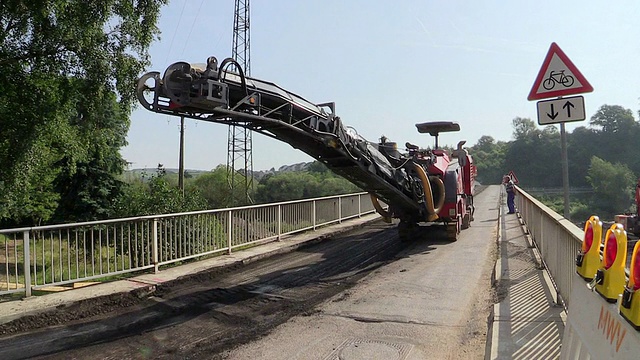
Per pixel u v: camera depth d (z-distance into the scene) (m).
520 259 9.59
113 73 14.58
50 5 13.17
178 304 7.54
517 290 7.18
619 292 2.49
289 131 8.23
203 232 10.62
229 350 5.50
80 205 23.23
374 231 16.28
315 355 5.25
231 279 9.30
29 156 14.05
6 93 13.62
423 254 11.45
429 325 6.18
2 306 6.80
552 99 6.18
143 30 15.33
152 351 5.53
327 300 7.58
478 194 39.88
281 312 7.00
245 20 43.06
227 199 44.72
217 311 7.12
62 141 15.18
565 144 6.14
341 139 8.92
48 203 21.53
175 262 10.03
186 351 5.51
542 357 4.58
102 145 17.62
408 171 12.38
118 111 16.72
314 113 8.46
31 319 6.55
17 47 13.66
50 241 7.64
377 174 10.76
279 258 11.55
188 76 6.34
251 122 7.55
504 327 5.46
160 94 6.55
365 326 6.20
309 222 15.57
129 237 8.81
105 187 24.17
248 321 6.61
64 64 13.96
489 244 12.58
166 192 16.47
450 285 8.28
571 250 5.32
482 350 5.30
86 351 5.56
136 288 7.92
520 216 16.59
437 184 13.09
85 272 8.05
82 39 13.75
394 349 5.37
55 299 7.16
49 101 13.93
